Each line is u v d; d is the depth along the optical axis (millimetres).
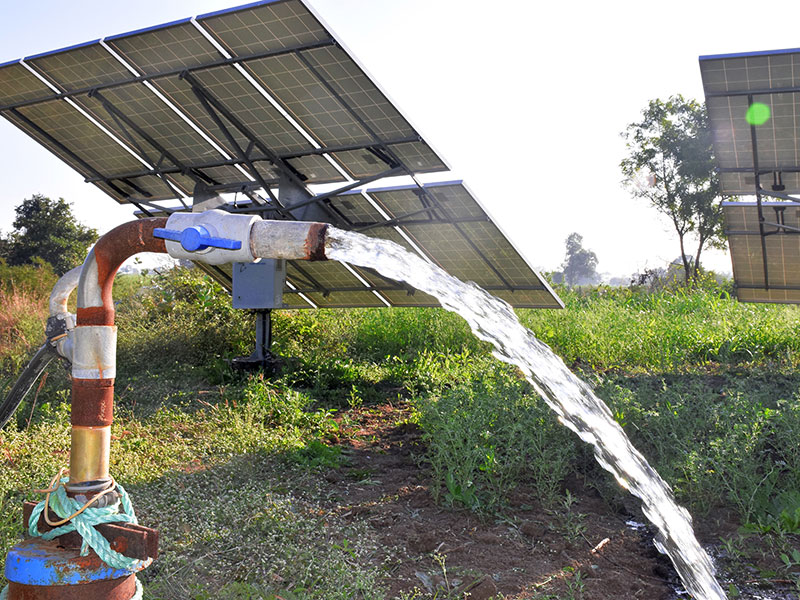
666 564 4445
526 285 10383
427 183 8836
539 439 5703
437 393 7930
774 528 4828
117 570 1785
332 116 8172
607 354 11922
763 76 7723
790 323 13297
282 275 10305
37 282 20750
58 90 8945
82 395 1814
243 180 10000
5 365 10859
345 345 12781
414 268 1832
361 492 5652
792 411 5863
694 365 11328
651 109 35812
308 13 6938
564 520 4992
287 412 7875
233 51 7684
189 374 10320
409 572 4156
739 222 11297
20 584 1778
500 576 4117
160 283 15250
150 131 9234
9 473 5254
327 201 9766
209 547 4191
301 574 3852
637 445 6387
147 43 7855
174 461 5957
